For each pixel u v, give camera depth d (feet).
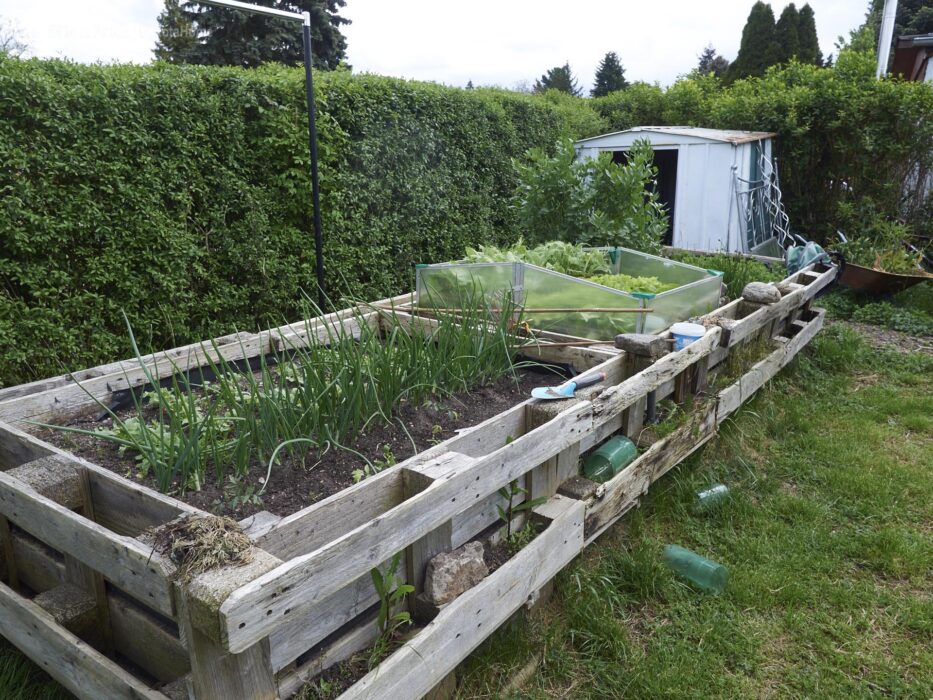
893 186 30.30
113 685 5.58
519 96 29.30
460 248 25.17
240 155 17.38
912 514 11.51
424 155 22.65
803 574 9.86
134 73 15.17
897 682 7.87
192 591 4.60
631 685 7.66
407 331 12.73
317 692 5.80
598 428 9.96
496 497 8.13
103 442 8.87
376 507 6.84
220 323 17.70
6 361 13.69
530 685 7.56
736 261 20.25
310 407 8.07
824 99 30.89
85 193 14.37
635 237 18.48
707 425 12.10
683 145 28.19
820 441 14.15
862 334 22.59
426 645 6.00
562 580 8.92
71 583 7.04
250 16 55.36
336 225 19.98
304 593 4.93
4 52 13.57
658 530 10.73
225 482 7.55
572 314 12.56
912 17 95.04
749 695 7.69
